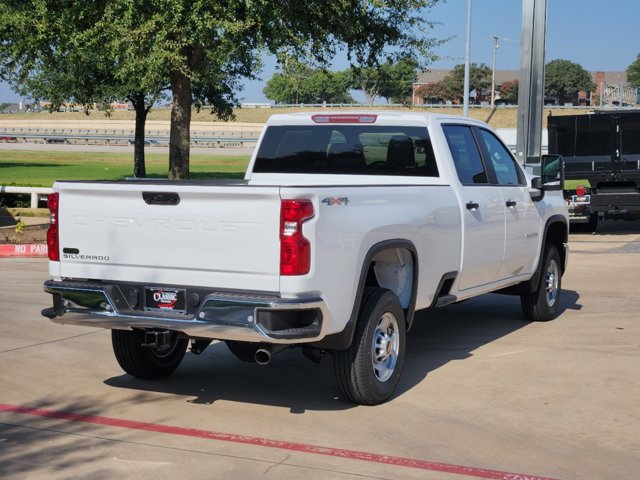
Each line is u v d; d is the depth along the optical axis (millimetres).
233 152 75062
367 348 6059
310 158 7785
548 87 141875
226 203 5582
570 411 6133
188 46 16672
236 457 5180
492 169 8188
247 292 5574
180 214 5738
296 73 16391
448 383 6891
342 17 16562
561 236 9859
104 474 4883
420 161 7418
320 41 17047
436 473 4922
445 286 7395
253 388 6805
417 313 10047
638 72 129375
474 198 7609
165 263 5828
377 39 17938
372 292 6219
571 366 7422
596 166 18766
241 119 120562
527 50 16406
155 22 15000
